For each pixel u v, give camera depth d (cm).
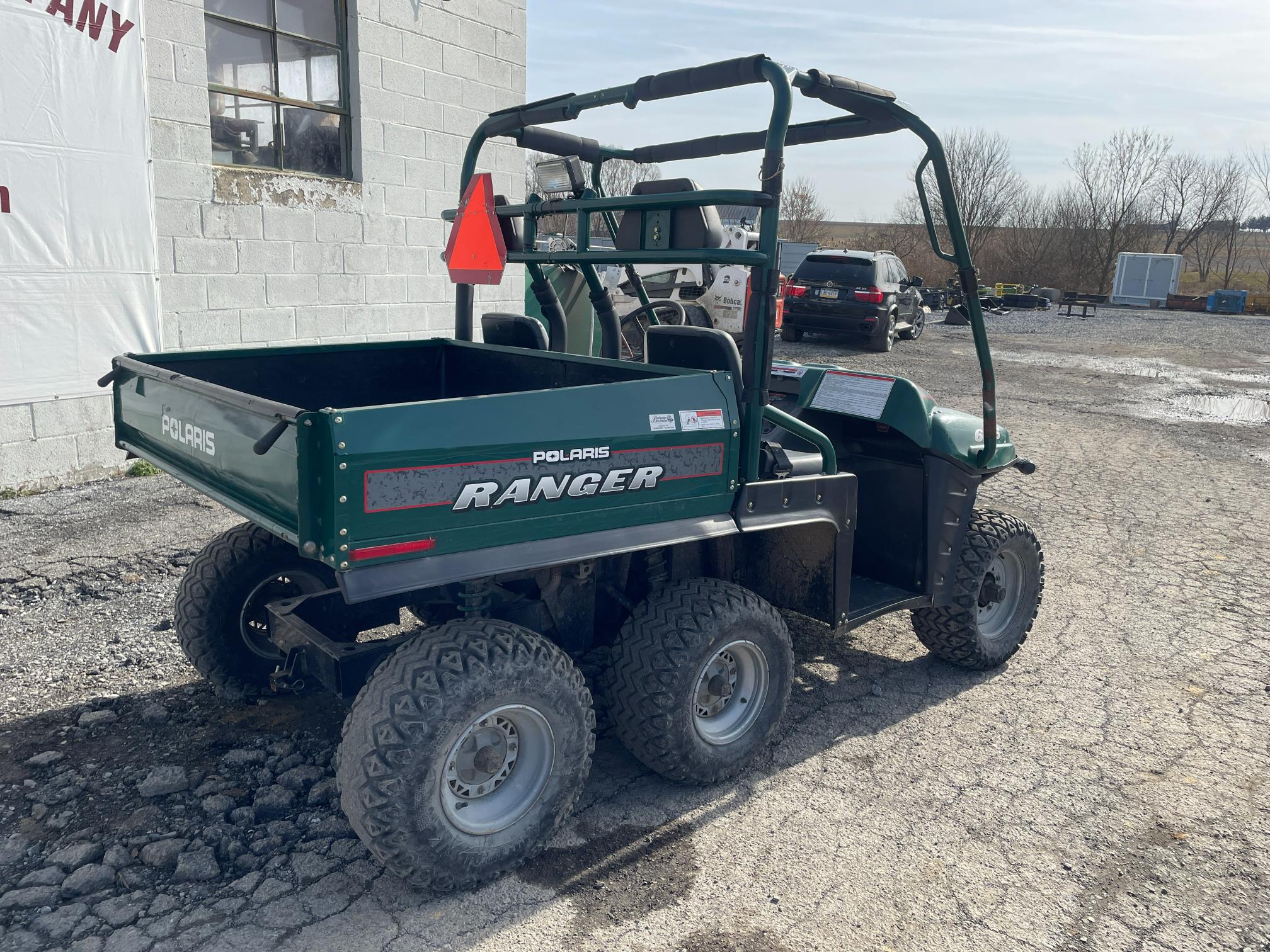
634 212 319
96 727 343
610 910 259
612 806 310
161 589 470
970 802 321
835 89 306
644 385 285
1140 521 685
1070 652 456
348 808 246
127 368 337
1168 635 480
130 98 630
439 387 431
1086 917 264
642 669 297
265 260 735
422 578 241
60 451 635
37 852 272
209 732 343
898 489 401
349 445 226
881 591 399
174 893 257
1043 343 2019
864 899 268
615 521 279
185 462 308
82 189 614
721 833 297
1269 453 936
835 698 399
